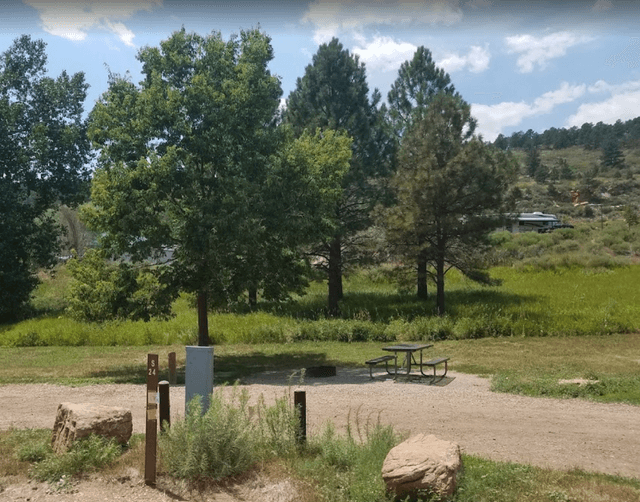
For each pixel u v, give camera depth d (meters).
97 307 18.86
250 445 7.37
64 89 44.78
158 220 18.06
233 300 19.47
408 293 39.16
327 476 6.95
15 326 31.08
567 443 8.84
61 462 7.11
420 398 12.60
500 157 31.31
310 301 37.88
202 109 18.41
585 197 148.00
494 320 24.83
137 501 6.49
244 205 17.83
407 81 40.22
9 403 12.54
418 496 6.05
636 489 6.53
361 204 33.91
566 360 17.89
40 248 41.91
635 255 52.12
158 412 7.95
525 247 54.66
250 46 20.05
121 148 18.16
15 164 42.19
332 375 16.31
